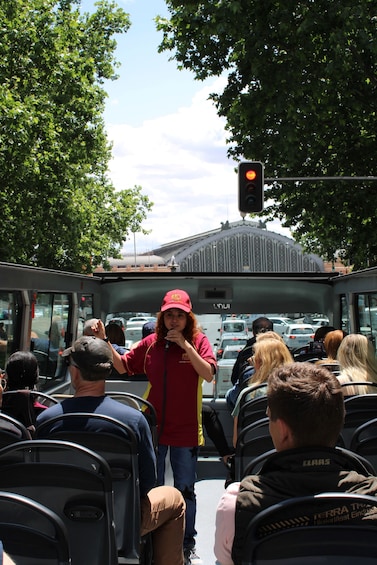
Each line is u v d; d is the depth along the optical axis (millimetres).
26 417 5195
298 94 18156
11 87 26016
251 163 16625
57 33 26547
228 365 9062
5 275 7379
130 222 41000
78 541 3314
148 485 3988
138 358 5660
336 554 2348
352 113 20266
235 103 19484
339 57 17156
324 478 2428
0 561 1969
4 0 25875
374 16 17078
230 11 17562
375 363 5582
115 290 10711
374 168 21156
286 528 2371
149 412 5426
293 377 2479
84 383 4008
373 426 4367
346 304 10414
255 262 106938
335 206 21422
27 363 5492
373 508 2365
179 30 19938
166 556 4254
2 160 24734
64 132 26875
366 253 22344
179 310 5352
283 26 17297
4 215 28484
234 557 2467
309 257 106438
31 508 2674
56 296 9789
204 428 8484
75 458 3811
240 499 2457
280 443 2506
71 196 30453
